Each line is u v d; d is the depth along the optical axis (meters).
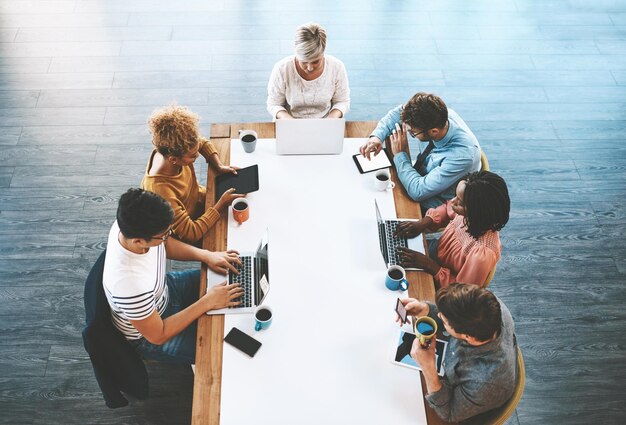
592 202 3.72
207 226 2.51
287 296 2.32
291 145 2.80
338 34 4.53
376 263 2.45
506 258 3.45
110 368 2.21
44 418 2.78
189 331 2.41
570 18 4.83
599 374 3.03
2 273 3.23
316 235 2.53
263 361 2.14
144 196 1.89
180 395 2.87
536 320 3.21
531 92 4.30
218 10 4.62
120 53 4.30
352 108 4.09
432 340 2.03
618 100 4.30
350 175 2.76
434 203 2.81
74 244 3.37
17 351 2.96
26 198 3.54
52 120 3.91
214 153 2.74
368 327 2.25
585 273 3.41
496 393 1.89
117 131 3.88
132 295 2.03
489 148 3.96
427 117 2.54
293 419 2.01
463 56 4.48
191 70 4.23
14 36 4.35
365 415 2.03
